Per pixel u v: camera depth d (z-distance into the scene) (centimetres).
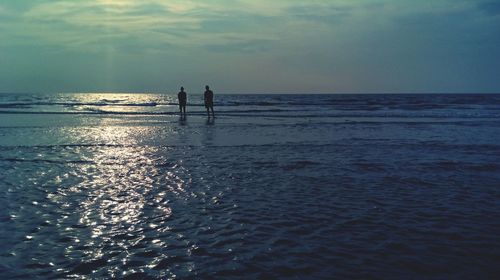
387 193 798
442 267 457
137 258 477
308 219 629
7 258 471
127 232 564
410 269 451
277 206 701
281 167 1059
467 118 2911
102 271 441
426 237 552
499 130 2061
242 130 1972
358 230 579
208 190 812
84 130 1894
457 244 527
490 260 477
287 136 1744
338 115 3120
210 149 1362
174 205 702
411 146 1464
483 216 651
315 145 1472
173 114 3088
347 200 744
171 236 550
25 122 2264
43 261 465
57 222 604
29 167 1023
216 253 492
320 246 517
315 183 882
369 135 1806
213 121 2492
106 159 1154
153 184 861
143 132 1855
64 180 885
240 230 576
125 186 838
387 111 3762
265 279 423
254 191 807
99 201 721
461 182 902
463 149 1402
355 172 1002
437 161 1163
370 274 437
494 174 991
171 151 1314
